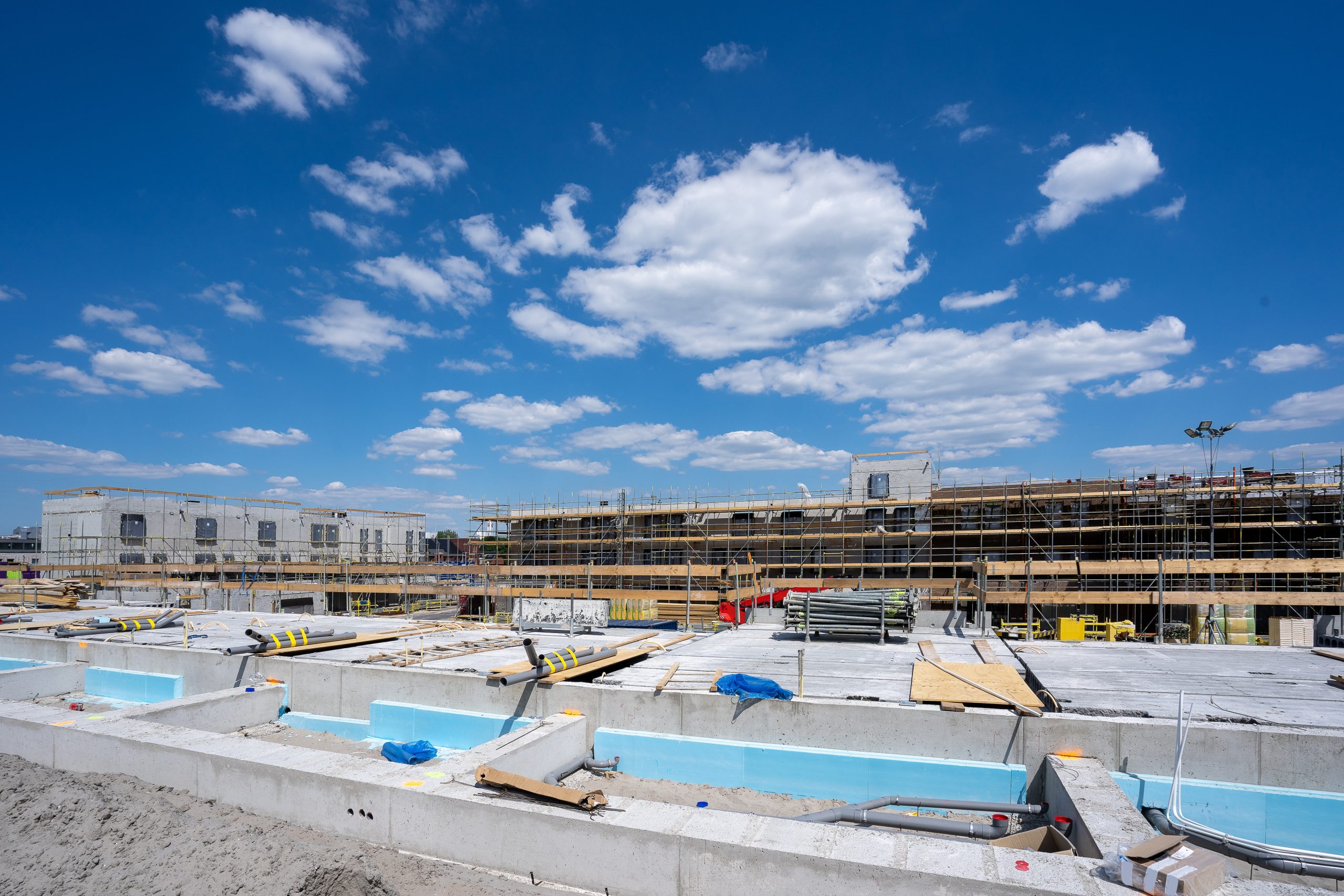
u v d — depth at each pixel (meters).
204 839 8.04
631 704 13.23
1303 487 32.81
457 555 58.44
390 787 9.24
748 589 37.59
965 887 6.79
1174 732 10.54
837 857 7.25
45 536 52.56
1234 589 34.28
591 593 38.75
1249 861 8.18
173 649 18.42
